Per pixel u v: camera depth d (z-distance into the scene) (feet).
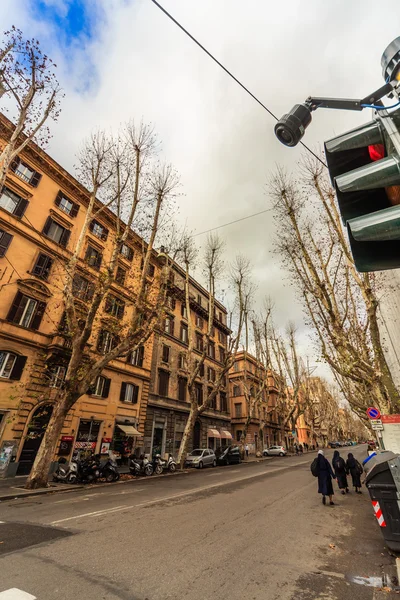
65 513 22.33
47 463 34.68
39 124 36.40
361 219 6.23
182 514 22.27
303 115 8.49
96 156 44.83
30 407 48.03
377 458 17.24
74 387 37.42
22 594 10.19
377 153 7.25
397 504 15.62
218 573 12.51
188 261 70.44
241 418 125.29
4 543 15.14
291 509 24.95
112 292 65.41
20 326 49.34
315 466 28.86
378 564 14.03
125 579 11.73
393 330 42.09
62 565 12.79
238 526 19.43
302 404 134.51
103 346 61.05
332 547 16.28
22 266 52.11
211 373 104.88
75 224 63.57
